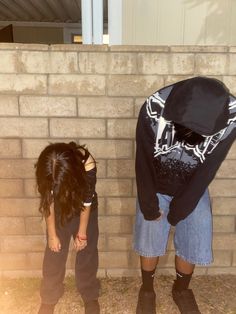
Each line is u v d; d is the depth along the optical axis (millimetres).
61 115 2873
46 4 9164
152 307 2664
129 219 3115
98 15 3494
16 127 2891
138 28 3547
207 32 3582
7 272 3213
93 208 2455
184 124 1864
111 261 3217
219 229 3156
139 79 2816
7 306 2816
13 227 3115
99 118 2885
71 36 11609
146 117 2113
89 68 2785
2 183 3010
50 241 2354
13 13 10305
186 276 2674
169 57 2787
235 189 3064
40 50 2750
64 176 2113
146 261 2619
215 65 2811
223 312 2793
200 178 2203
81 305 2842
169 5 3527
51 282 2494
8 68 2773
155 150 2205
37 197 3049
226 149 2143
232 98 2055
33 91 2820
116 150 2955
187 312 2648
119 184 3031
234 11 3545
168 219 2389
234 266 3250
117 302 2896
